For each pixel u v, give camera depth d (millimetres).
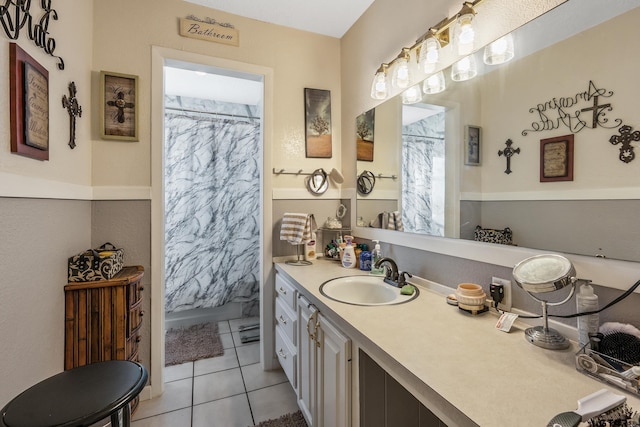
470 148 1171
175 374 1992
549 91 905
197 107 2969
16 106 920
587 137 817
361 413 991
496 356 780
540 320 934
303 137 2121
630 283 737
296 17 1969
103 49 1632
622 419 521
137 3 1706
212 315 2959
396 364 763
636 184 725
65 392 784
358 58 1989
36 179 1051
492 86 1080
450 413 600
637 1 722
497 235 1068
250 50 1962
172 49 1768
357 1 1816
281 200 2066
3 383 876
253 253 3027
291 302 1646
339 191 2232
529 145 962
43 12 1113
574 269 803
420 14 1433
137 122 1671
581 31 829
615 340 701
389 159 1681
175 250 2744
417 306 1157
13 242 926
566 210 867
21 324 977
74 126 1378
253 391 1812
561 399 605
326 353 1188
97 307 1397
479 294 1071
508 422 543
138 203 1699
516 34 999
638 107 718
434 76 1340
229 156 2947
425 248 1408
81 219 1495
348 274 1675
